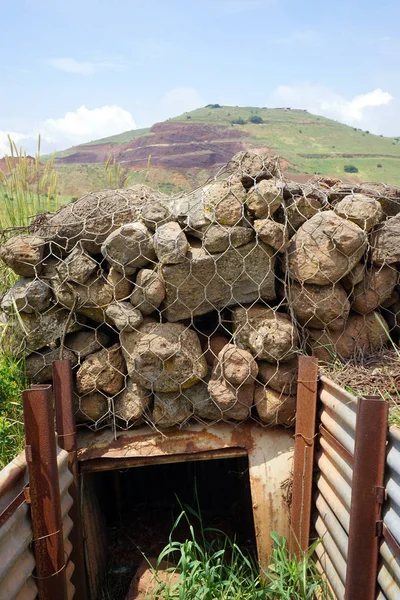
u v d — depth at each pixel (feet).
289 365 9.12
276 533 8.46
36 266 9.18
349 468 6.88
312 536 8.43
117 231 8.86
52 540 6.68
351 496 6.44
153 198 10.12
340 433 7.26
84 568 8.82
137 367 8.84
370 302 9.50
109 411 9.20
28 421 6.55
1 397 9.12
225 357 8.89
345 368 9.09
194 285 8.85
